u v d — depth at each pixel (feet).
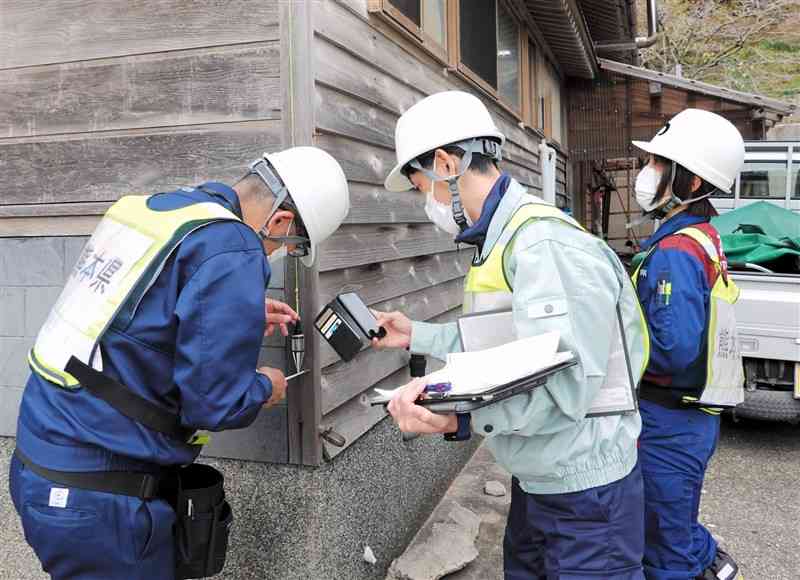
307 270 7.20
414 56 10.61
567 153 36.47
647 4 37.37
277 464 7.47
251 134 7.18
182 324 4.76
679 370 7.00
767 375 14.73
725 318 7.29
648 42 35.76
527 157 21.80
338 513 7.84
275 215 5.77
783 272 16.87
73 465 4.90
